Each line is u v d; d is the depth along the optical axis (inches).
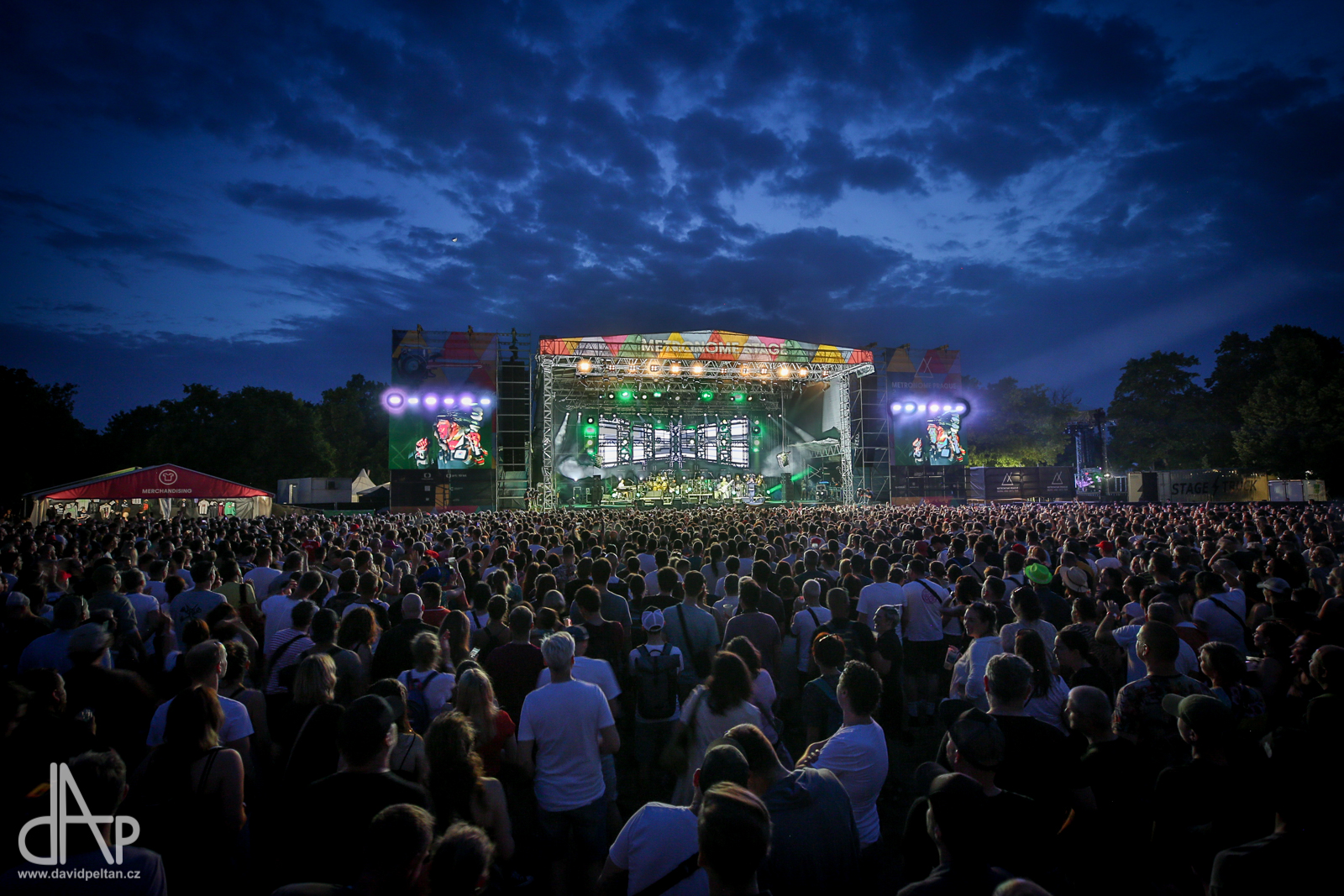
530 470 1446.9
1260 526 512.4
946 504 1579.7
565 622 255.3
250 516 1378.0
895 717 239.6
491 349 1454.2
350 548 390.3
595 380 1663.4
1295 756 106.3
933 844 117.0
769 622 244.2
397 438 1414.9
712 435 1945.1
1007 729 139.5
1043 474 1616.6
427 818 87.4
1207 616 239.0
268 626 243.3
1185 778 123.2
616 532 577.9
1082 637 182.2
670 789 223.9
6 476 1927.9
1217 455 2372.0
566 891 156.4
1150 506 1031.6
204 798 128.1
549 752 160.2
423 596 243.3
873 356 1542.8
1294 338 2292.1
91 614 208.4
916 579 303.0
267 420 2463.1
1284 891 99.6
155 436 2380.7
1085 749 146.9
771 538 508.1
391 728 120.8
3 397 1958.7
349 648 201.2
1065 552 314.8
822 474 1756.9
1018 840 113.0
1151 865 129.9
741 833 82.4
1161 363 2581.2
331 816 113.7
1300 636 175.8
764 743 116.3
